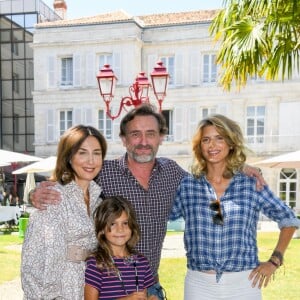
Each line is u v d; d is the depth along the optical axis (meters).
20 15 34.78
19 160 15.72
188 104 26.75
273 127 25.62
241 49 5.29
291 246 12.41
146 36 27.59
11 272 8.96
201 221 3.37
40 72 28.22
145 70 27.61
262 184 3.41
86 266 3.14
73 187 3.11
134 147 3.60
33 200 2.94
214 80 26.56
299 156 12.77
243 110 26.03
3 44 35.12
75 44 27.59
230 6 5.50
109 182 3.62
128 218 3.33
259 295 3.35
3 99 35.09
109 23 27.14
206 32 26.56
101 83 11.52
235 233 3.30
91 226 3.10
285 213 3.37
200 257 3.34
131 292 3.25
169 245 12.88
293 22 5.09
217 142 3.40
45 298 2.84
